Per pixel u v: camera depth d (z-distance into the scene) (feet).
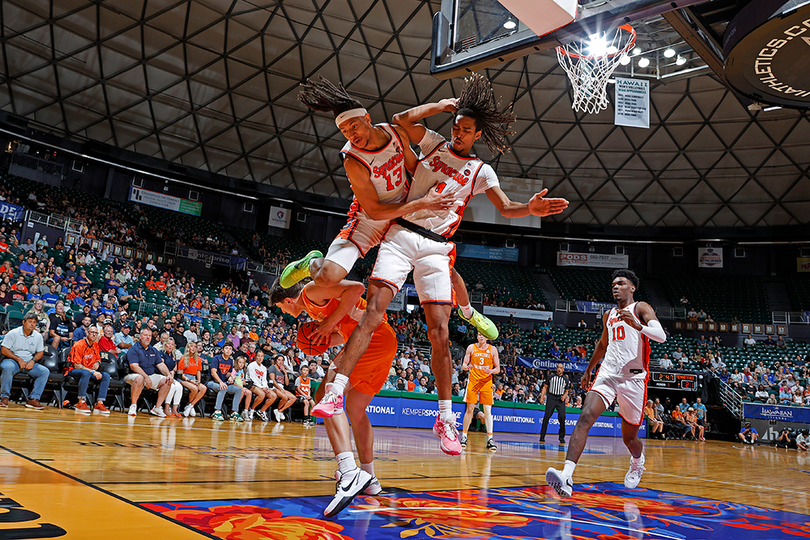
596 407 10.62
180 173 69.31
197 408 28.86
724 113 68.13
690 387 56.70
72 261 42.78
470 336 67.05
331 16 58.08
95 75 58.75
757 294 79.36
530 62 63.82
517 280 84.17
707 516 8.88
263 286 61.77
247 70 62.85
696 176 76.38
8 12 51.60
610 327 11.82
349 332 9.12
